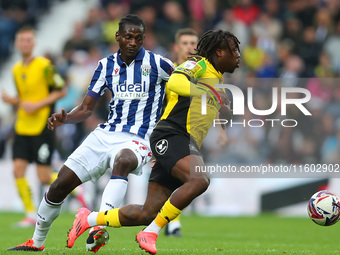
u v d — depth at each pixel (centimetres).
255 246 2520
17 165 3469
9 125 5572
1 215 4391
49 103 3403
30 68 3447
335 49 5950
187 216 4556
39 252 1973
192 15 6044
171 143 1798
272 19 6044
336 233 3350
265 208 4569
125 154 1934
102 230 1878
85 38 5991
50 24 6856
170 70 2055
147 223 1848
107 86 2064
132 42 1991
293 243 2741
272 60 5716
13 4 6744
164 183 1862
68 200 4838
